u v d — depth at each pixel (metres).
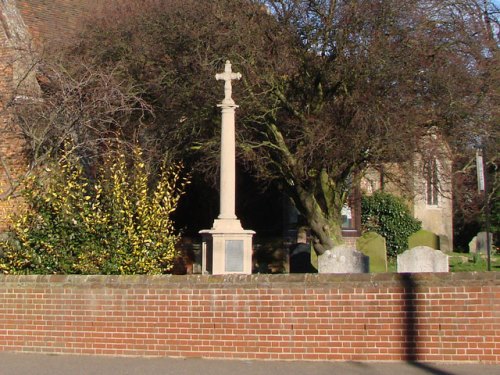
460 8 17.05
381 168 16.78
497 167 28.39
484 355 9.45
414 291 9.68
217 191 21.47
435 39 16.34
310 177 17.20
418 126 15.98
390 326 9.71
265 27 16.61
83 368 9.79
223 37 16.17
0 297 11.08
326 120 16.02
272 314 10.04
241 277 10.20
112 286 10.62
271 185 21.73
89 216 12.43
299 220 22.94
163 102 17.45
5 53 18.03
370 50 15.60
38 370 9.73
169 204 13.41
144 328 10.45
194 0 16.97
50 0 23.08
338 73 16.23
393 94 15.85
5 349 10.97
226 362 9.91
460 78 16.28
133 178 13.81
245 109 16.28
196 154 18.41
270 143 16.59
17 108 15.26
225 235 13.48
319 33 16.33
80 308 10.73
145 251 12.50
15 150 17.00
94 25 18.89
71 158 14.34
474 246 28.62
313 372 9.22
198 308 10.28
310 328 9.91
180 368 9.64
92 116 15.22
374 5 15.80
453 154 17.33
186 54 16.86
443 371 9.07
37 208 12.68
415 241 20.95
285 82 16.98
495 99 16.83
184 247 22.16
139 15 18.02
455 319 9.55
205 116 16.92
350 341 9.80
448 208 32.00
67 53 18.00
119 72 16.84
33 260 12.35
